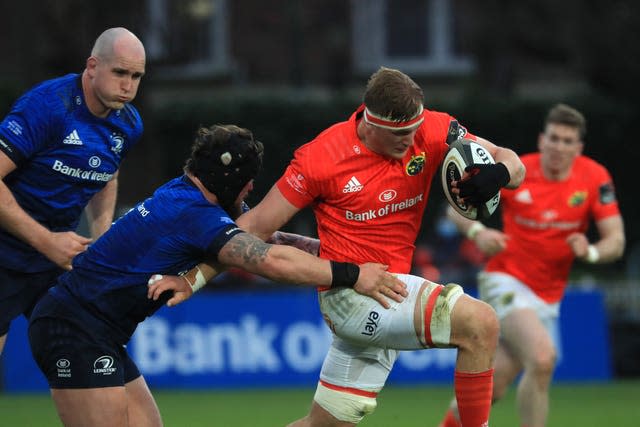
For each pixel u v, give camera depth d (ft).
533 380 85.05
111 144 70.44
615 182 244.83
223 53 267.39
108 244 60.95
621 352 170.30
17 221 66.08
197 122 230.48
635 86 254.47
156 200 60.75
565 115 92.22
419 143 64.08
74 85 68.69
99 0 201.36
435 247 187.52
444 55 278.67
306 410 121.19
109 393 60.59
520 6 249.14
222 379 151.33
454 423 82.53
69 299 61.21
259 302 153.89
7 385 146.41
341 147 62.95
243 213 65.21
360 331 63.98
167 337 149.89
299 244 68.90
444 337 62.69
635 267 221.46
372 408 67.97
